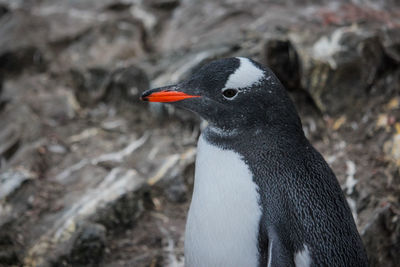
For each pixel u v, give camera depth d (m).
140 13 13.23
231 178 5.85
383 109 9.73
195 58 10.74
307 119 10.14
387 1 12.73
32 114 10.91
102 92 11.56
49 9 13.60
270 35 10.79
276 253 5.49
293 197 5.73
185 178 9.32
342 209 5.99
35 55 12.33
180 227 8.66
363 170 8.82
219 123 6.11
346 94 10.03
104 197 8.73
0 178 9.13
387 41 10.45
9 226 8.43
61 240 8.14
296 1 12.56
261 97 5.92
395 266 8.09
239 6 12.58
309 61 10.07
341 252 5.74
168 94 6.25
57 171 9.57
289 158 5.92
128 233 8.59
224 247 5.86
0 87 12.27
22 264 8.04
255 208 5.75
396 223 8.05
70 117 11.02
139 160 9.70
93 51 12.30
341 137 9.69
